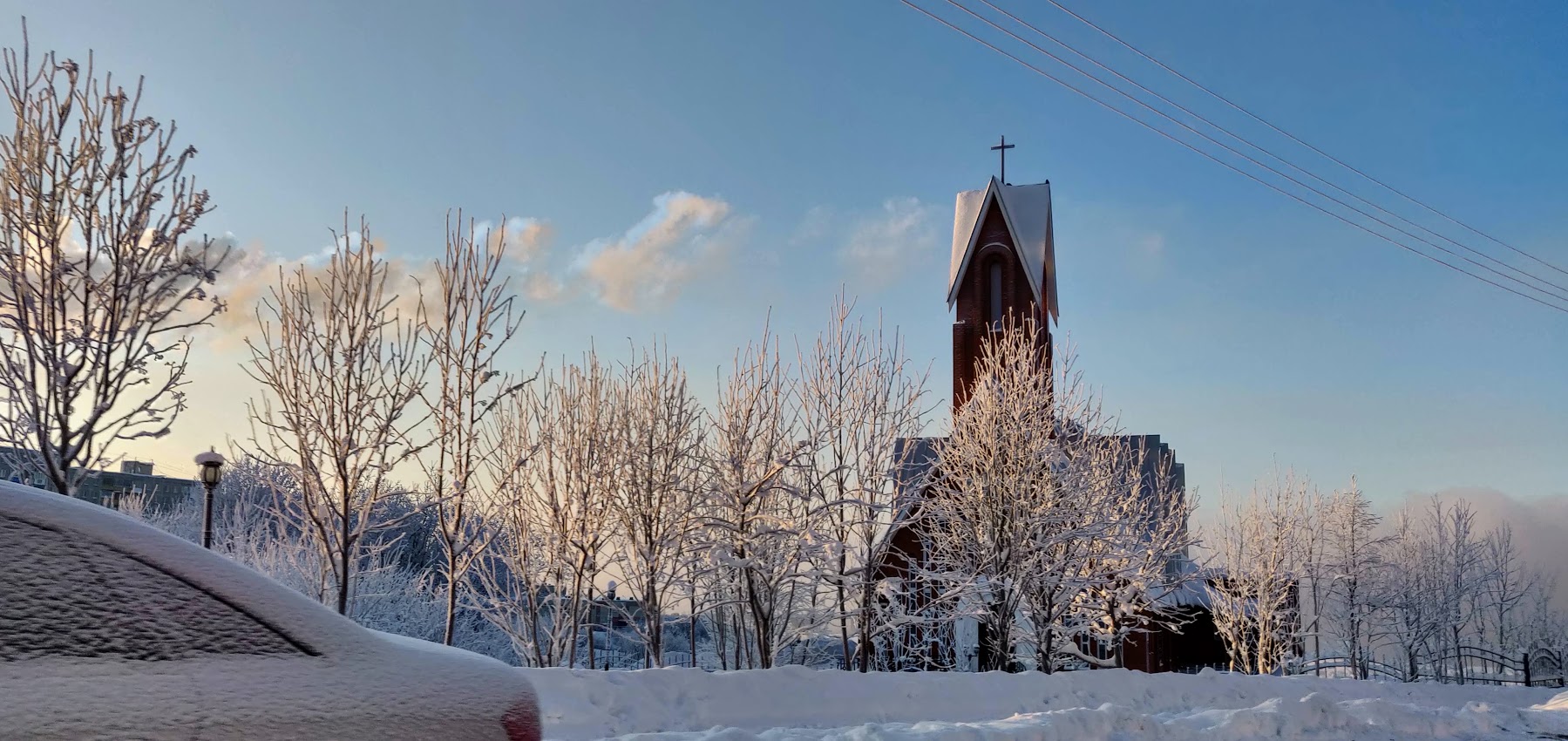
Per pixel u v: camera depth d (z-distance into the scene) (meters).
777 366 18.98
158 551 3.52
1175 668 39.00
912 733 8.13
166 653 3.38
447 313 13.81
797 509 19.41
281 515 14.39
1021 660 26.48
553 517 16.59
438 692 3.75
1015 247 41.88
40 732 3.06
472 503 15.45
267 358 12.38
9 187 9.77
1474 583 46.31
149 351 10.30
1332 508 40.00
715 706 10.18
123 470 40.12
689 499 17.94
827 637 20.16
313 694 3.50
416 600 31.03
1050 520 22.28
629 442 17.19
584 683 9.73
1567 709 12.18
